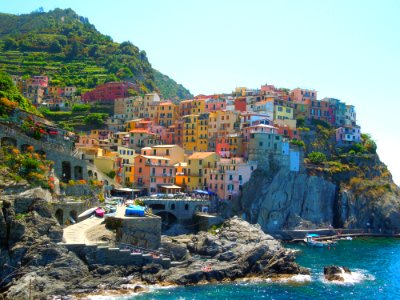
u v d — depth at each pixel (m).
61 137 148.12
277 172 182.25
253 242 125.31
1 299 83.38
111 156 173.38
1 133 117.25
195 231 150.88
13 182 105.38
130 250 104.50
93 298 89.81
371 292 104.38
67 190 126.50
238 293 98.75
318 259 139.38
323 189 196.12
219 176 172.25
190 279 104.06
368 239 184.25
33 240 94.88
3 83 154.50
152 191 170.00
